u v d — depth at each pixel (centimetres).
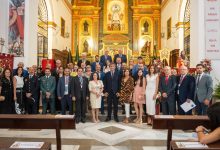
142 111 755
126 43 1719
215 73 750
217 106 252
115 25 1755
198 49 765
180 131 640
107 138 580
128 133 624
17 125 429
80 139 571
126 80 748
